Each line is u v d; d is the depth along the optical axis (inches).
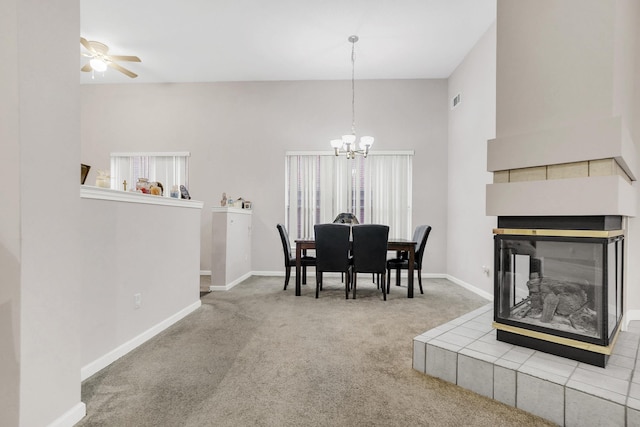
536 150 71.3
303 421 57.9
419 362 77.3
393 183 211.0
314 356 86.0
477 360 67.3
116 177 219.9
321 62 188.5
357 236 147.6
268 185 215.2
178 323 113.7
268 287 175.6
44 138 53.4
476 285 163.6
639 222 110.0
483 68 155.6
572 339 65.8
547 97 71.7
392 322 115.3
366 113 212.2
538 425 56.9
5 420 49.1
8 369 48.9
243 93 216.2
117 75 207.2
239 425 56.7
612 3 63.1
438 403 63.6
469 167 172.1
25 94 49.9
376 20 147.1
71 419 56.9
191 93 217.3
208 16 144.9
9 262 49.2
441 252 207.8
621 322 84.5
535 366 63.4
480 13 140.9
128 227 89.7
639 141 103.8
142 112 218.5
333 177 213.2
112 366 79.7
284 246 168.6
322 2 135.0
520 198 73.4
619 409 51.1
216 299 148.4
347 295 150.7
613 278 70.4
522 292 75.9
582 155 64.8
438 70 197.5
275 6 137.7
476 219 163.3
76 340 59.5
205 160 217.0
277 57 182.7
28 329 50.5
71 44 58.8
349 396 66.2
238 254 187.8
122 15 144.0
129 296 90.0
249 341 96.6
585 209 64.2
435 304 140.5
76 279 59.7
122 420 58.2
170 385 70.5
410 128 210.4
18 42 48.8
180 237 119.3
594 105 65.2
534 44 74.1
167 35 160.6
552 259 72.3
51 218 54.7
